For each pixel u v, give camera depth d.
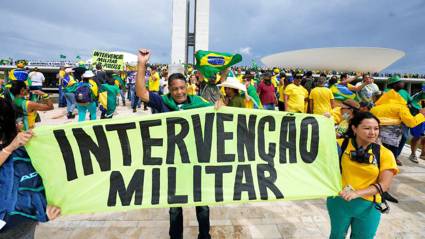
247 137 2.64
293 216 3.90
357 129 2.28
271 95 8.89
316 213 4.00
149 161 2.51
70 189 2.30
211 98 4.32
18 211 1.83
